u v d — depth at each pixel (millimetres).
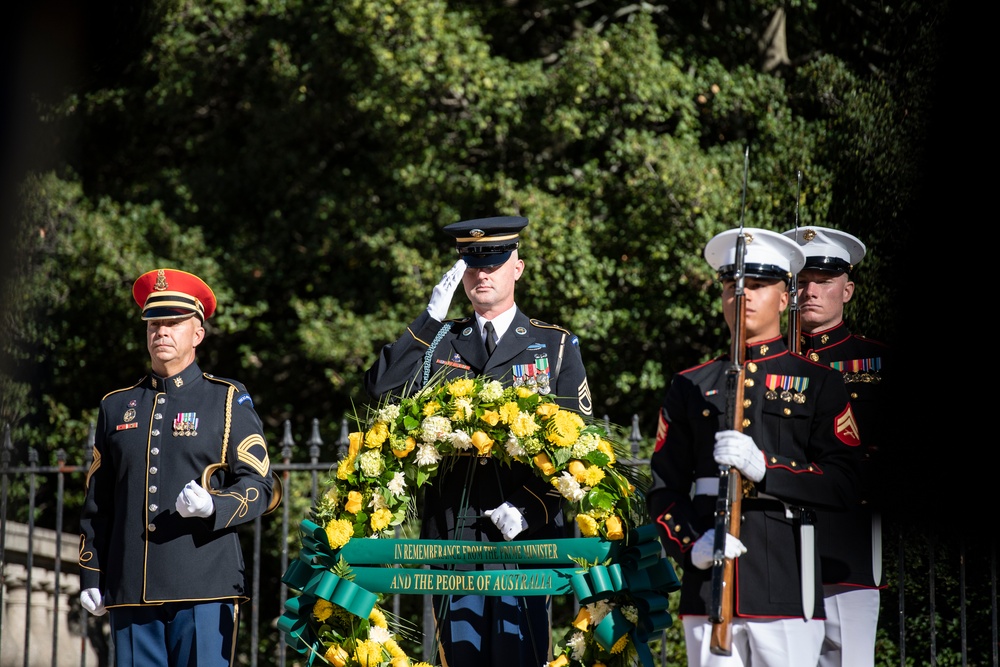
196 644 11898
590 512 11023
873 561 11539
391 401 12125
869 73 23953
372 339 26531
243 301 29500
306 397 30875
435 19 24859
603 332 24875
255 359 29578
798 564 9695
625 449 11719
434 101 25953
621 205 25797
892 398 13164
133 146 32156
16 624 21234
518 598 11500
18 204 24422
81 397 30219
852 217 21266
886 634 19344
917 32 20453
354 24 25359
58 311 27922
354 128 29750
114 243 27422
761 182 24000
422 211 26969
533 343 12055
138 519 12039
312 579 11469
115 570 12016
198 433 12281
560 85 25016
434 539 11383
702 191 23641
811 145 23562
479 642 11438
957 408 14141
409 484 11594
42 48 14617
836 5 26844
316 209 28734
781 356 10047
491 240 12078
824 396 9859
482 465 11547
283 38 28828
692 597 9750
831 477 9594
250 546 27906
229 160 31109
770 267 9922
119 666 12047
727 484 9375
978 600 18562
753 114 25750
